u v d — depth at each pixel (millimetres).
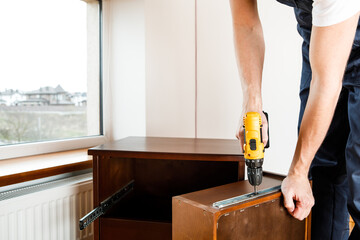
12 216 1078
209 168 1327
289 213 821
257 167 746
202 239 659
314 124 748
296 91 1831
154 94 1688
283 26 1816
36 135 1503
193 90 1772
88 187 1335
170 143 1205
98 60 1802
